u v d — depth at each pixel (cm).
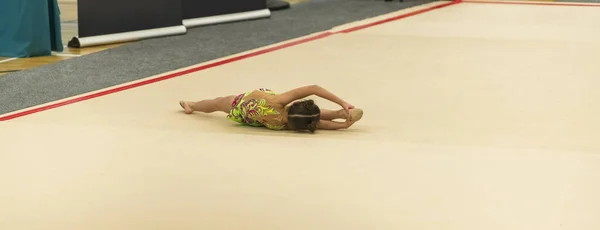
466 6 1934
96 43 1419
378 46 1383
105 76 1152
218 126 876
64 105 970
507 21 1677
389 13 1820
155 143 810
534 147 797
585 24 1627
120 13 1458
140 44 1436
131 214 630
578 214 624
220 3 1688
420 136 835
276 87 1066
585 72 1162
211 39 1484
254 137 830
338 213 628
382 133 846
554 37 1467
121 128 865
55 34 1355
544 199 655
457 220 613
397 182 694
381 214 625
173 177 711
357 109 832
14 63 1265
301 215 624
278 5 1908
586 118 912
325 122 857
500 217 618
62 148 794
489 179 702
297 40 1452
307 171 723
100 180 704
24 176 714
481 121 896
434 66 1207
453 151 783
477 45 1390
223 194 669
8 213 630
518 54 1304
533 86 1072
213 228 601
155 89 1059
